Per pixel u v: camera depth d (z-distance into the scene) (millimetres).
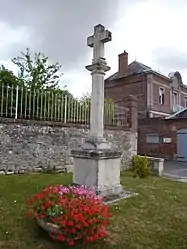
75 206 3098
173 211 4734
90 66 5582
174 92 25672
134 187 6430
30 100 7859
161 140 18375
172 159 17656
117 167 5551
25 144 7594
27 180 6352
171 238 3549
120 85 24391
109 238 3389
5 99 7422
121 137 10688
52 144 8211
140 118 20094
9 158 7246
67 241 2895
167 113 23984
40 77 13352
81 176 5316
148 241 3416
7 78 8766
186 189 6938
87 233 2914
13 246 3064
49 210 3166
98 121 5457
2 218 3855
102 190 5047
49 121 8188
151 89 22172
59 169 8320
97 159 5023
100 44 5555
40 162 7902
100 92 5508
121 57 24516
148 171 8789
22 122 7547
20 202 4629
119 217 4152
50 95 8422
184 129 17219
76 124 8914
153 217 4328
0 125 7117
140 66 23906
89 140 5410
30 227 3555
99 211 3076
